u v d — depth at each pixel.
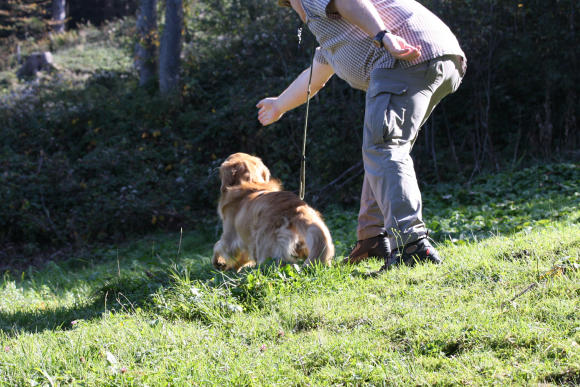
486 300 3.29
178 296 3.96
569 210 6.98
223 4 16.91
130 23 26.08
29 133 15.04
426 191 10.67
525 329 2.80
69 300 5.09
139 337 3.30
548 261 3.81
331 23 4.27
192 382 2.70
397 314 3.31
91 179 12.75
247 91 14.45
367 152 4.18
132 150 13.38
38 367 2.92
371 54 4.21
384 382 2.54
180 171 12.91
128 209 11.38
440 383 2.48
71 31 28.12
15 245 11.27
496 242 4.88
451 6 12.07
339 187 11.44
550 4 11.85
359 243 4.98
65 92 17.05
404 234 4.12
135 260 8.52
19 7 30.61
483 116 12.22
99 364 2.97
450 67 4.18
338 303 3.66
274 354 3.00
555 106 12.31
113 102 15.48
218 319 3.61
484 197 9.30
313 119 12.48
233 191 5.29
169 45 15.72
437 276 3.86
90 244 11.05
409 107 4.07
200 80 15.88
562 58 11.73
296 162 12.50
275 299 3.85
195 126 14.19
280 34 14.88
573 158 10.98
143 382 2.71
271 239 4.74
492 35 12.14
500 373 2.49
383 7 4.19
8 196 11.73
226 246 5.31
